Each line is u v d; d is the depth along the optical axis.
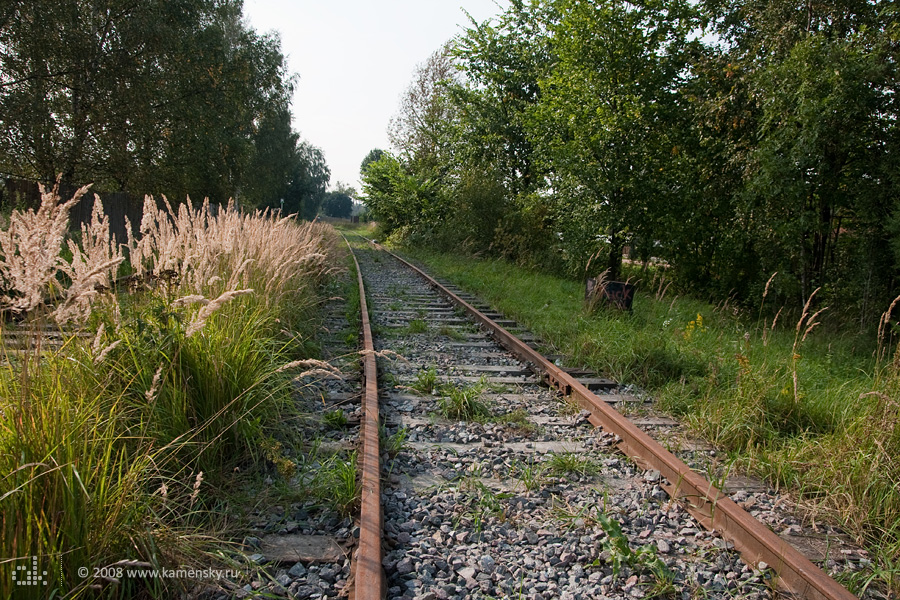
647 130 15.43
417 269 18.38
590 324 8.69
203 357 3.73
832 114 10.74
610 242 16.17
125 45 18.81
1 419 2.36
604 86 15.33
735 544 3.13
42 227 2.50
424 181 30.83
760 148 11.98
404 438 4.49
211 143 23.42
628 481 3.99
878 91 10.89
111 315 3.58
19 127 16.88
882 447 3.66
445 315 10.41
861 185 11.51
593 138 14.89
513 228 21.92
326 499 3.39
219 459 3.62
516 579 2.79
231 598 2.49
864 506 3.50
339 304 10.88
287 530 3.07
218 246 4.90
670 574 2.82
